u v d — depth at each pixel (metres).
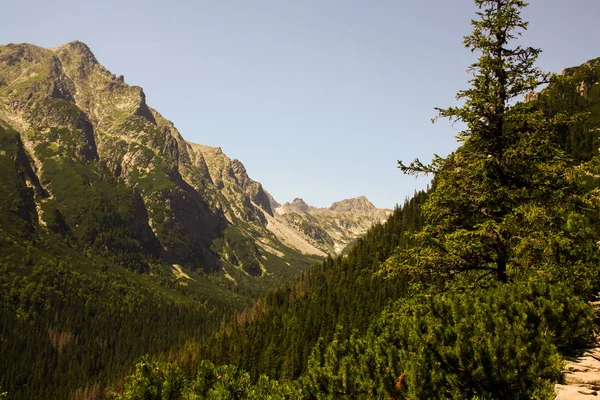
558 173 17.89
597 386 12.48
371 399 11.84
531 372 10.87
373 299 117.94
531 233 16.75
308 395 13.32
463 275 19.11
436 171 20.02
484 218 19.45
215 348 145.75
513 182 19.08
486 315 12.47
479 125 19.44
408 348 12.22
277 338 132.50
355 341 14.08
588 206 17.78
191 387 15.97
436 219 20.55
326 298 142.62
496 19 18.53
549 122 18.31
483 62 18.88
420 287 19.11
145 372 17.05
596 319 15.12
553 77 18.83
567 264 17.33
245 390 15.00
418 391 11.14
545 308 14.00
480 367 10.96
